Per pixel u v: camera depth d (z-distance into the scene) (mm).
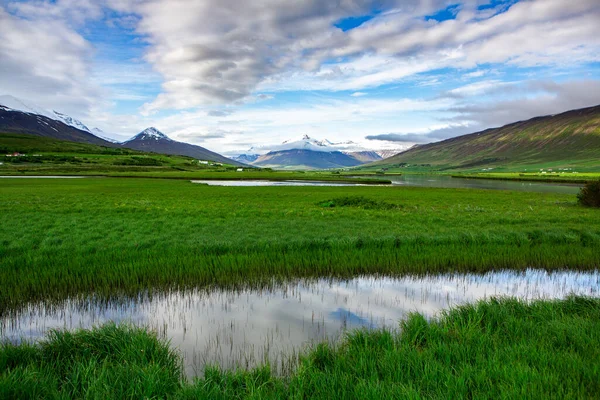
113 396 4773
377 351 6070
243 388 5172
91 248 14461
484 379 4914
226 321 8453
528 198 48438
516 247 15438
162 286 10914
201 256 13414
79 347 6289
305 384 5078
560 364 5270
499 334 6691
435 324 7027
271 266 12633
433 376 5070
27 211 26922
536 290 10977
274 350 6910
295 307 9406
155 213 26688
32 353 6047
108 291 10430
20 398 4758
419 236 17266
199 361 6492
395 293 10609
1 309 9125
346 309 9273
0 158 168750
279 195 48906
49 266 12047
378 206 32969
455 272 12766
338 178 124125
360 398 4602
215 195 47719
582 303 8500
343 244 15508
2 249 14055
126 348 6137
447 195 53406
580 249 15062
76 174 121125
